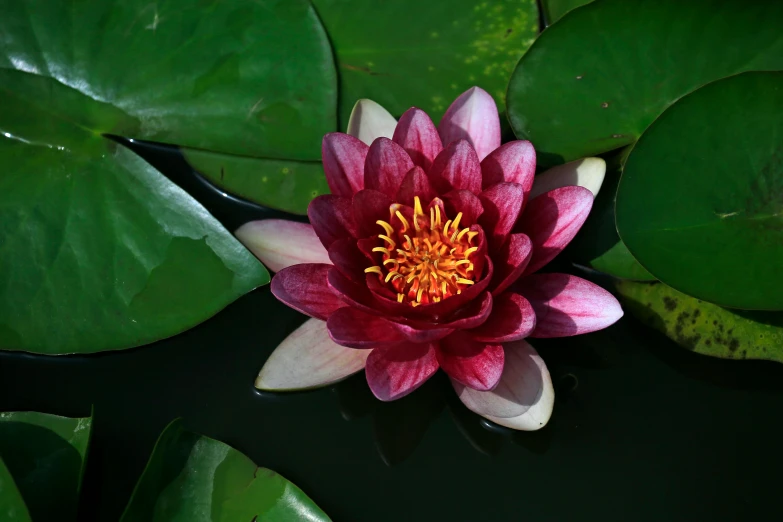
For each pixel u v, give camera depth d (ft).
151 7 2.92
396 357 2.77
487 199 2.78
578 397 2.84
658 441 2.82
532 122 2.91
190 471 2.77
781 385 2.84
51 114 2.90
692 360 2.86
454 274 2.83
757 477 2.80
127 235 2.87
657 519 2.78
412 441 2.84
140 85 2.91
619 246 2.86
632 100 2.89
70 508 2.76
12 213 2.87
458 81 2.95
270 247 2.87
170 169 2.95
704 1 2.86
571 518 2.79
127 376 2.87
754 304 2.77
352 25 2.97
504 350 2.81
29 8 2.91
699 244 2.80
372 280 2.79
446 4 2.97
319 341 2.83
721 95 2.81
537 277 2.81
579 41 2.89
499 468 2.82
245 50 2.92
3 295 2.85
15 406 2.84
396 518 2.79
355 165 2.83
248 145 2.91
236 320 2.89
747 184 2.81
